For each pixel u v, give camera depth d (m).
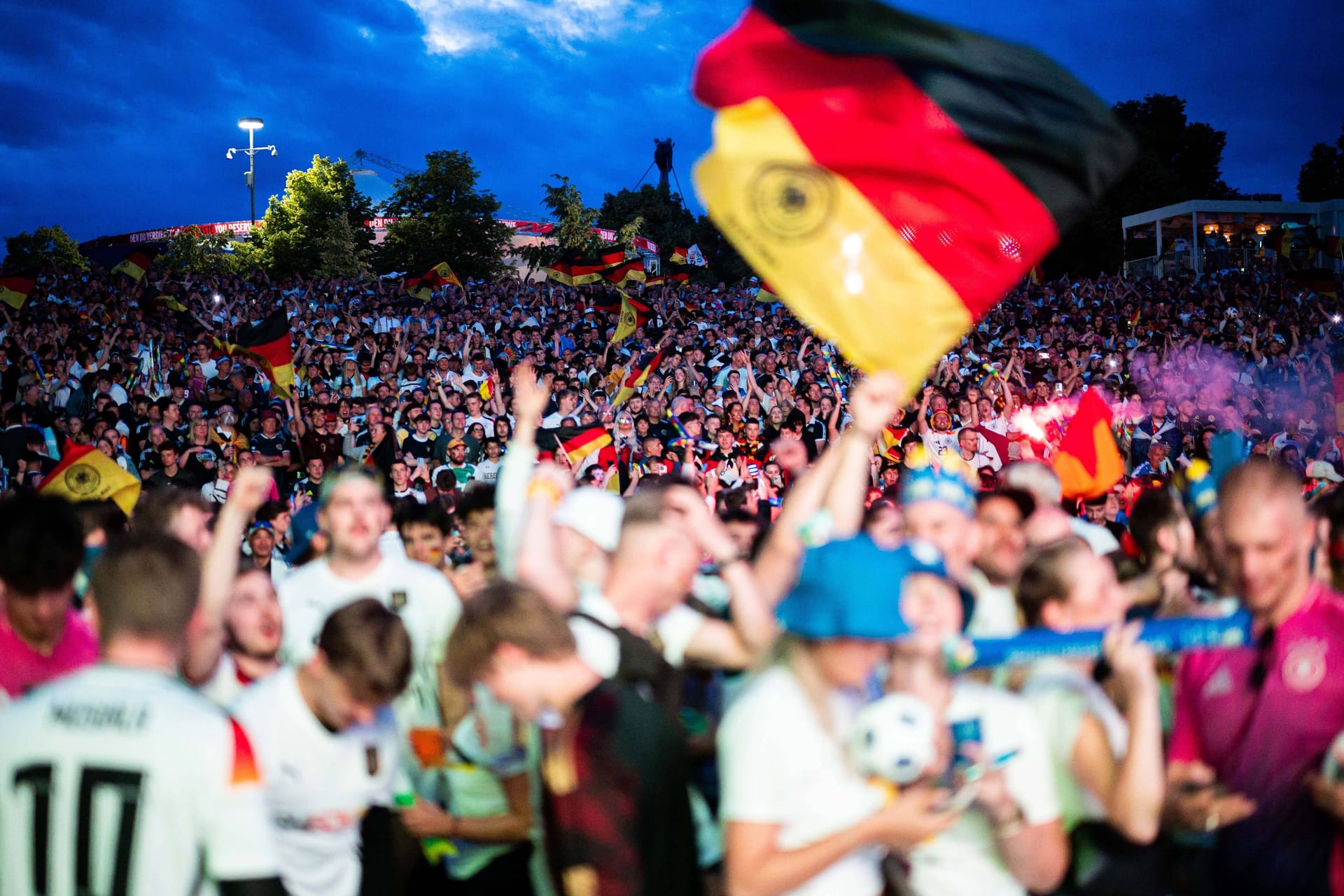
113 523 4.40
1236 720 2.93
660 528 2.84
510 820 3.28
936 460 10.76
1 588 2.99
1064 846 2.65
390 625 3.03
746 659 3.22
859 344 3.85
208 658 3.22
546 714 2.46
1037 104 3.93
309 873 3.10
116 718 2.31
